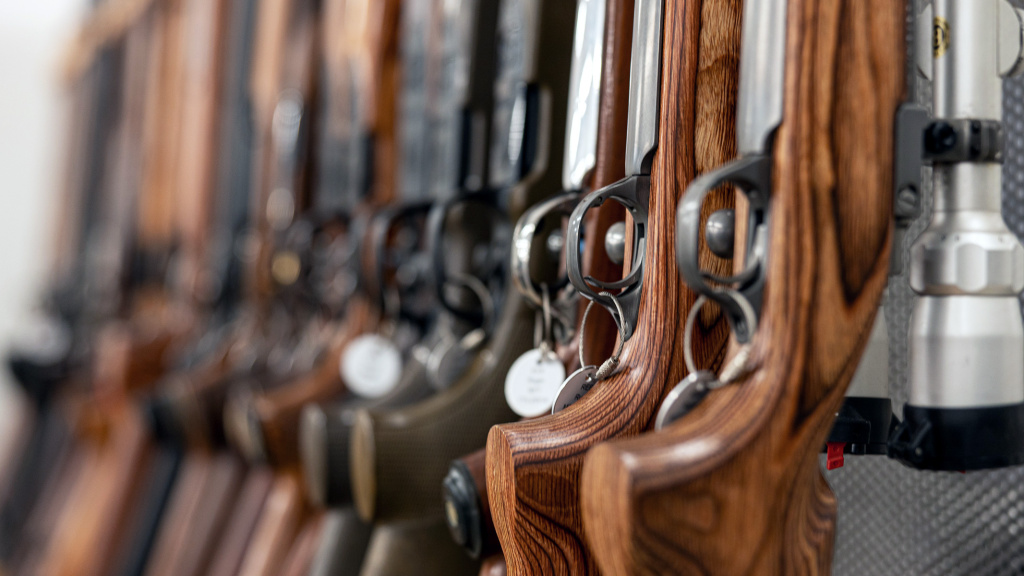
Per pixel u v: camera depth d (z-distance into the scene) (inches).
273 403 40.5
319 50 49.4
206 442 48.9
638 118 18.6
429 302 37.9
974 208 18.4
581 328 20.9
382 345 38.2
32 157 105.0
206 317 59.3
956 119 18.2
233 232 55.9
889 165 15.4
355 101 45.1
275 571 42.2
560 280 24.4
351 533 35.5
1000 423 18.1
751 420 14.6
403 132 40.4
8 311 103.4
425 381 33.5
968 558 22.6
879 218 15.3
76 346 75.1
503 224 30.3
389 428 28.9
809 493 15.4
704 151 18.1
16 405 102.3
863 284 15.3
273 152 51.9
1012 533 21.9
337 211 43.8
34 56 105.6
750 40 15.5
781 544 14.8
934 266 18.5
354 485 30.7
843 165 15.1
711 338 18.2
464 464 24.1
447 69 36.9
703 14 18.2
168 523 54.0
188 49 64.3
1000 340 18.1
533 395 24.1
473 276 32.6
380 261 35.5
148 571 54.3
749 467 14.4
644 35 18.6
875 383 20.2
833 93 15.0
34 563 70.7
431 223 30.0
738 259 16.1
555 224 26.1
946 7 18.6
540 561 17.8
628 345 18.7
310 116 49.4
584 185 22.8
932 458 18.4
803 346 14.8
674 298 18.0
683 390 15.6
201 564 48.8
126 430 59.5
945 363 18.3
